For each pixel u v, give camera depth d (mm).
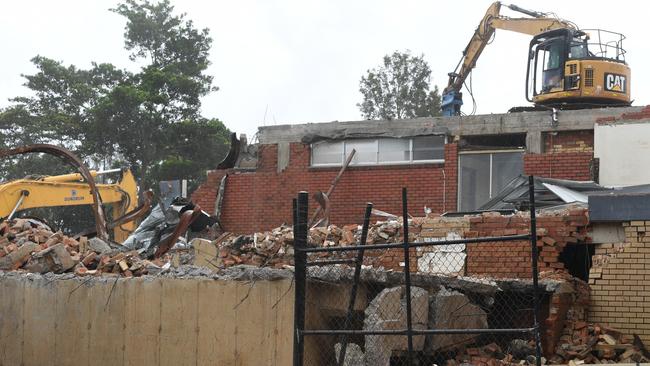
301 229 8453
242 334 10312
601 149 20766
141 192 41781
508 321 11617
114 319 11641
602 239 11750
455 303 10625
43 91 45156
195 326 10781
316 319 9938
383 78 52688
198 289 10820
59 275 12578
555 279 11375
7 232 14758
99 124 42375
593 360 10641
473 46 28562
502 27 27812
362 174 22969
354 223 22812
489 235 12359
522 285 11281
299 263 8430
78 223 41406
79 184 22906
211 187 24719
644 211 11352
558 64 25203
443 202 22031
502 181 21797
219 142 43875
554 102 25328
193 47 47094
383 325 9633
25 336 12664
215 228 17688
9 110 44094
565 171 21047
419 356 10359
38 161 43406
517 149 21812
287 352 9828
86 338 11906
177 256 12938
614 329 11258
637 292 11336
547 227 12039
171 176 41719
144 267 12516
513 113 21766
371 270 10078
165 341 11039
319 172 23531
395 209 22516
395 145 22906
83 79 46062
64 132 43250
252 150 24953
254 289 10273
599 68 24625
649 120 20500
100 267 12828
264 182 24156
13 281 12961
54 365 12234
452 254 12500
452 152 22141
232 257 12789
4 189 21328
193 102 44125
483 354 10742
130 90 41750
